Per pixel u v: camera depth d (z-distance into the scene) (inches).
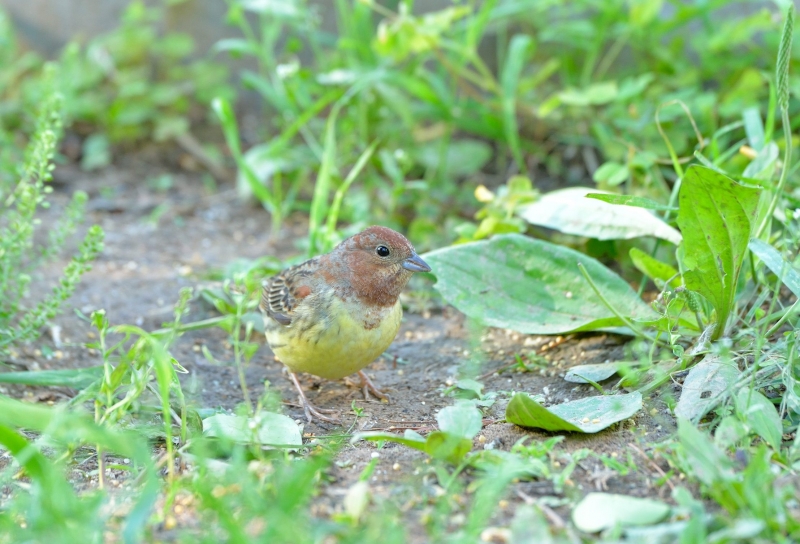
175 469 296.5
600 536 242.8
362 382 385.4
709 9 552.1
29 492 286.5
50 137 385.4
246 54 708.7
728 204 310.2
